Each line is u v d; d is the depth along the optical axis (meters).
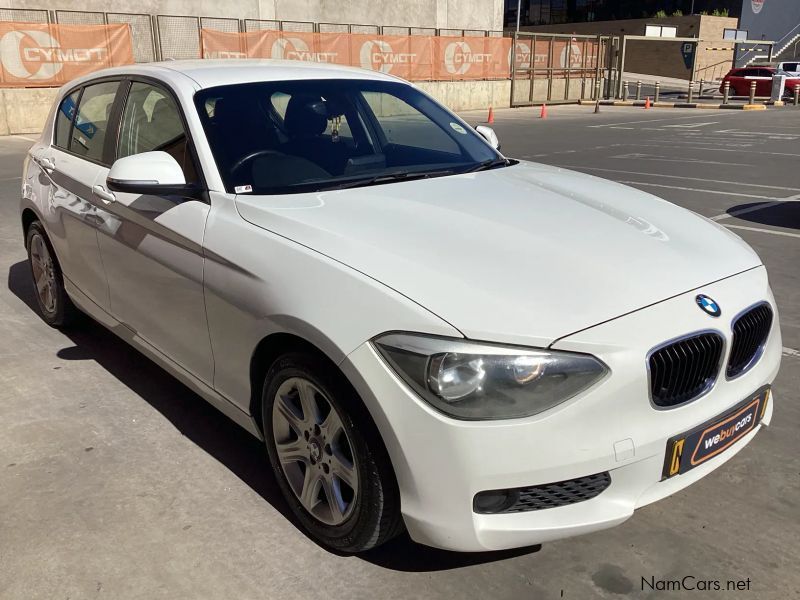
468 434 2.07
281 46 20.28
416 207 2.81
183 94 3.25
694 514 2.80
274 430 2.69
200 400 3.78
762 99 34.00
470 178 3.33
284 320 2.43
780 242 6.88
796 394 3.79
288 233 2.61
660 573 2.47
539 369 2.07
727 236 2.97
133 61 18.17
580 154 13.89
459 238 2.53
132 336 3.63
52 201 4.16
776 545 2.61
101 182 3.62
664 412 2.23
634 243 2.63
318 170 3.21
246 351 2.69
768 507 2.84
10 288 5.67
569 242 2.57
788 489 2.96
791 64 34.31
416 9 26.34
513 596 2.38
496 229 2.62
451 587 2.42
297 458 2.65
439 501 2.15
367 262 2.37
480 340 2.09
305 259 2.46
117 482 3.04
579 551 2.59
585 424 2.11
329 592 2.41
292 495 2.72
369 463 2.29
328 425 2.46
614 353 2.13
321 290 2.36
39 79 16.72
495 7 29.30
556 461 2.09
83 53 17.16
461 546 2.16
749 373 2.53
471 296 2.19
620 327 2.17
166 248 3.08
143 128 3.51
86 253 3.85
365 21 25.03
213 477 3.08
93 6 18.58
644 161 12.80
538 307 2.18
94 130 3.97
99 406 3.71
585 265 2.41
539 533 2.17
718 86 42.94
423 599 2.38
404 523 2.29
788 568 2.49
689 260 2.59
